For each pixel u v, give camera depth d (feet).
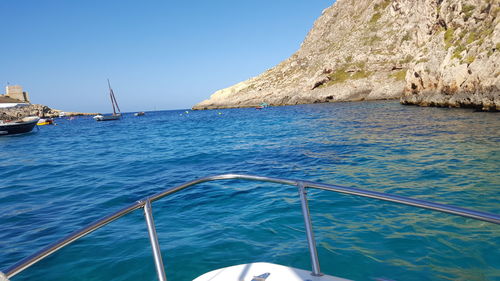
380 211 16.80
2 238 17.21
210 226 16.44
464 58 104.32
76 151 61.36
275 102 299.79
